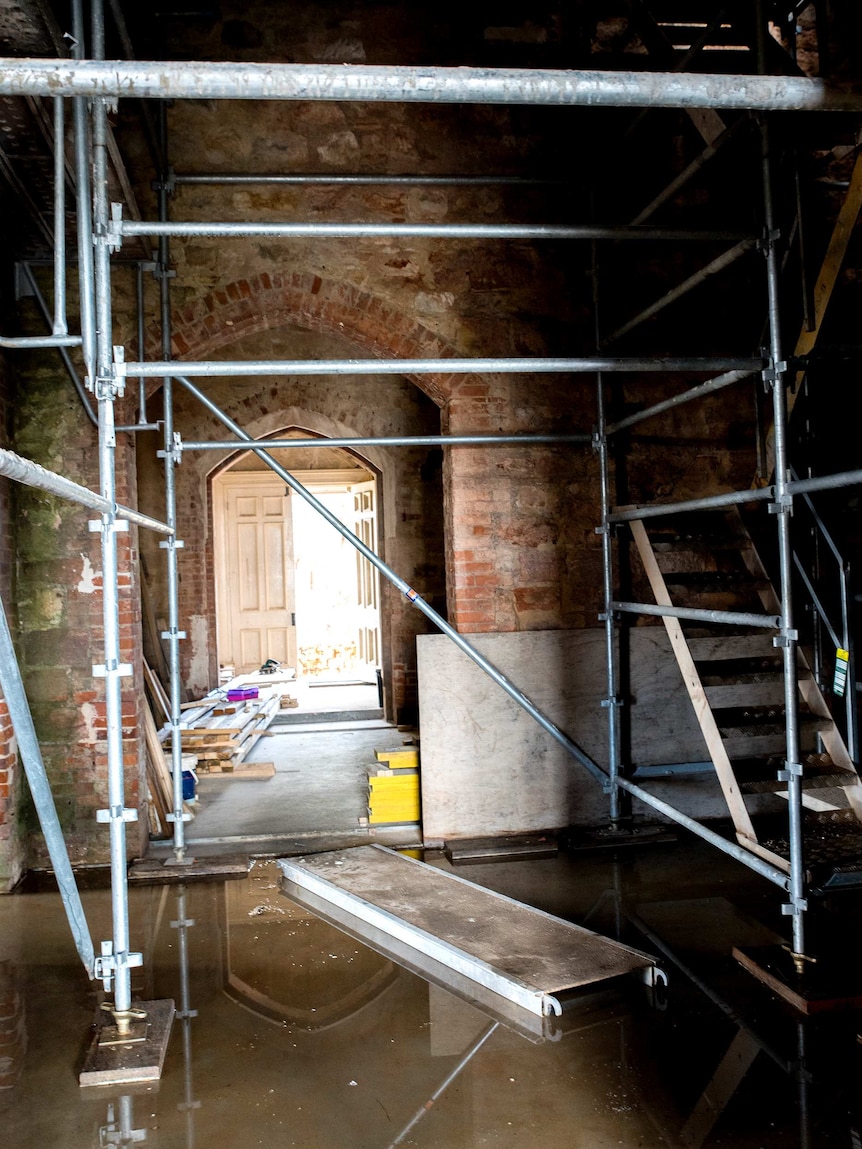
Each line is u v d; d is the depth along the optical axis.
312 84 2.02
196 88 1.99
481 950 3.33
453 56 5.04
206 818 5.39
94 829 4.66
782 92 2.15
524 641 4.99
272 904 4.07
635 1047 2.73
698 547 4.53
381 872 4.27
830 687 4.79
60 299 3.45
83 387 4.62
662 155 5.16
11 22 3.01
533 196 5.07
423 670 4.91
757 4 3.24
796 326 4.65
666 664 5.12
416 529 8.23
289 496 11.50
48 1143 2.31
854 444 4.87
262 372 3.29
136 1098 2.51
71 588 4.68
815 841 3.62
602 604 5.14
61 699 4.68
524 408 5.07
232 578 11.48
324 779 6.31
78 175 3.20
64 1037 2.90
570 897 4.04
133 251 4.55
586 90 2.10
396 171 4.96
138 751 4.70
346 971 3.34
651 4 4.99
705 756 5.14
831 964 3.20
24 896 4.23
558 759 5.00
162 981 3.28
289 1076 2.61
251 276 4.87
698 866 4.46
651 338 5.14
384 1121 2.37
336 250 4.92
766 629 4.35
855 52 2.58
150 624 7.50
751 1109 2.39
